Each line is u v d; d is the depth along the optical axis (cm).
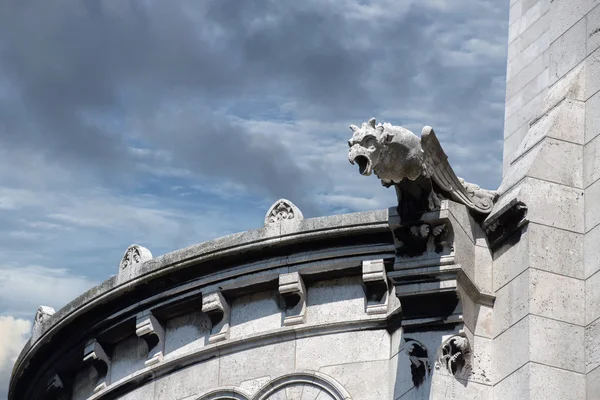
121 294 2983
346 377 2727
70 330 3111
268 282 2828
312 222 2791
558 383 2469
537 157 2636
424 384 2528
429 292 2538
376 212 2753
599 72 2692
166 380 2911
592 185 2605
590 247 2561
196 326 2914
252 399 2770
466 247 2578
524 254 2561
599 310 2502
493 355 2541
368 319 2742
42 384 3238
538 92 2881
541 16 2942
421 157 2498
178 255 2909
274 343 2803
